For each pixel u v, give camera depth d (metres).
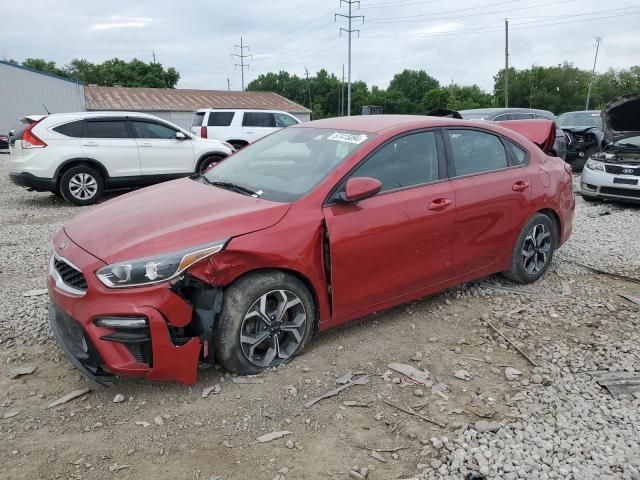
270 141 4.74
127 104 35.81
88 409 3.14
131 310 3.00
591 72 76.31
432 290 4.38
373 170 3.94
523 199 4.84
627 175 9.23
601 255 6.30
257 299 3.37
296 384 3.40
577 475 2.63
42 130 9.68
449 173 4.39
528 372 3.67
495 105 83.31
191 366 3.17
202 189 4.08
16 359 3.70
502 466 2.70
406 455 2.80
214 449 2.82
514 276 5.07
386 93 86.12
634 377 3.58
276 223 3.44
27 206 10.07
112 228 3.41
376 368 3.63
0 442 2.84
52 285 3.34
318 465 2.71
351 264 3.73
